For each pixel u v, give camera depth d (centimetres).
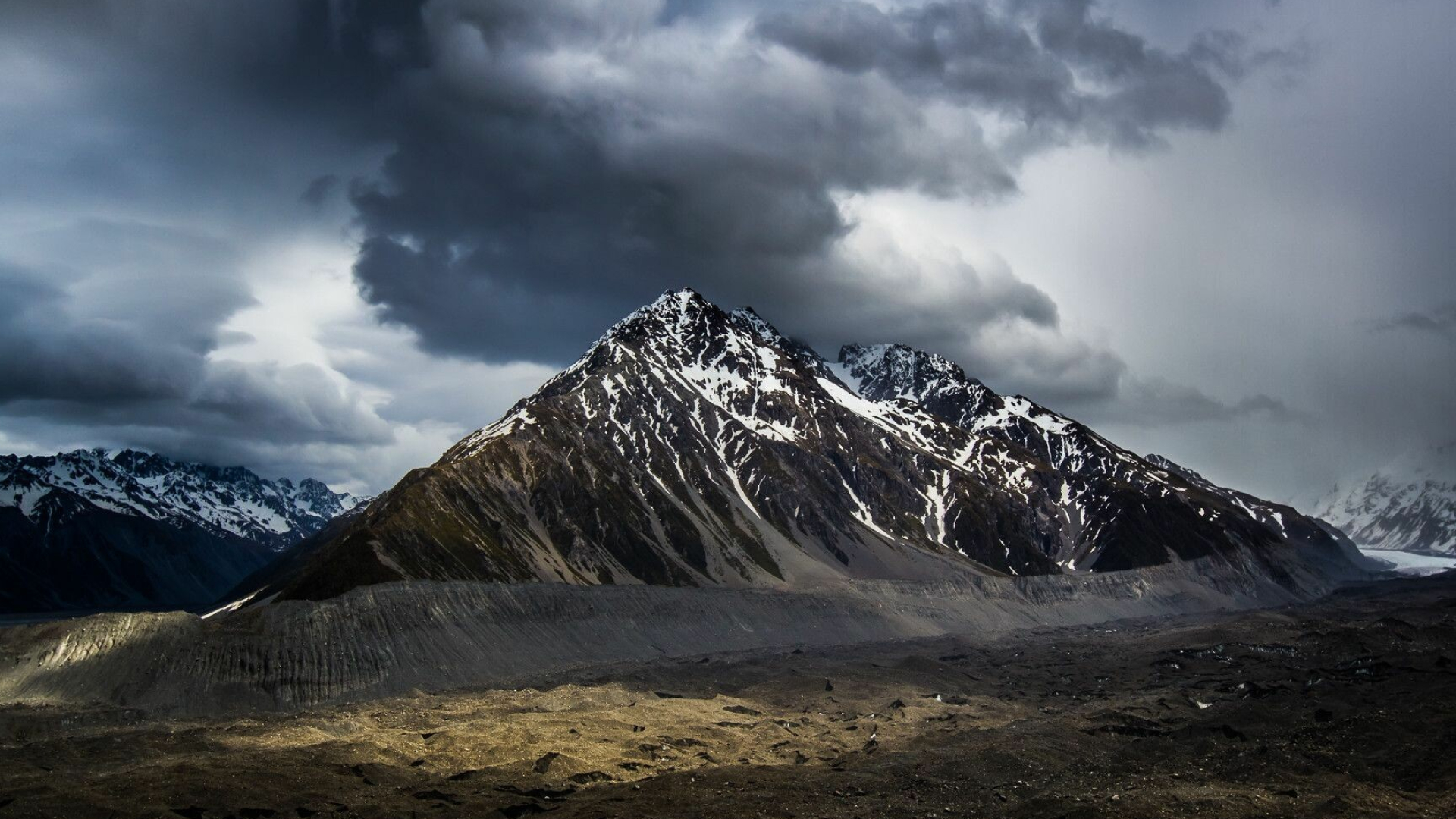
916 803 12794
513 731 16388
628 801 13038
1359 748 14438
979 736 16238
